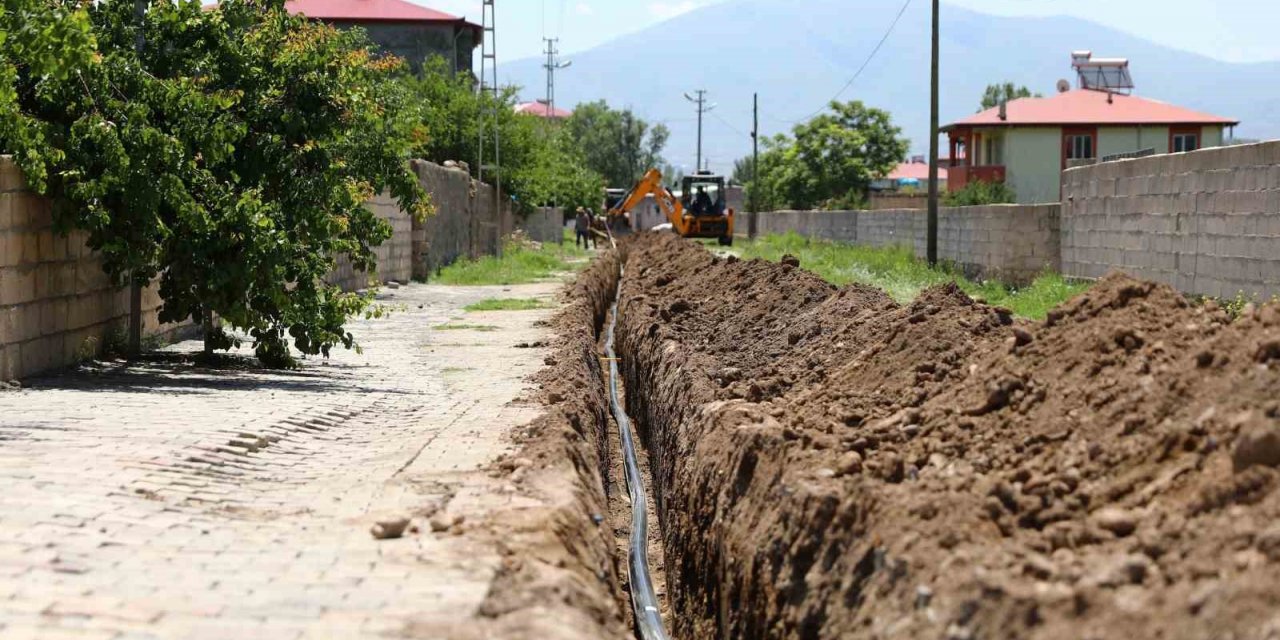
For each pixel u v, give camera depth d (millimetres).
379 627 5746
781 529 7473
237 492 8680
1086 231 28734
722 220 74688
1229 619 4293
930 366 9586
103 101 14844
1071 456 6645
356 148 18000
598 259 44906
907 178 121375
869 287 14805
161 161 14789
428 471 9570
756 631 7492
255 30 17125
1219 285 21859
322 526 7738
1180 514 5473
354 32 32656
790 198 98312
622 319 25188
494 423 12055
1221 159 21672
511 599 6285
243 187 16531
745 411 10273
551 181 73500
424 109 53688
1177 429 6195
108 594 6129
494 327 23766
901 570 5816
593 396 14555
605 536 8906
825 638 6289
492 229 57000
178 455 9500
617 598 8109
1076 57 78938
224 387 14211
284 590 6312
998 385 7852
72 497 8023
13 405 11883
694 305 20609
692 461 10453
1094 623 4676
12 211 13695
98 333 16234
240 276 15633
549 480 9047
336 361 18219
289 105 16734
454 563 6820
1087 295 8414
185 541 7207
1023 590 4996
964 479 6625
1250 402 6023
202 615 5863
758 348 14930
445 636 5633
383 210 34125
